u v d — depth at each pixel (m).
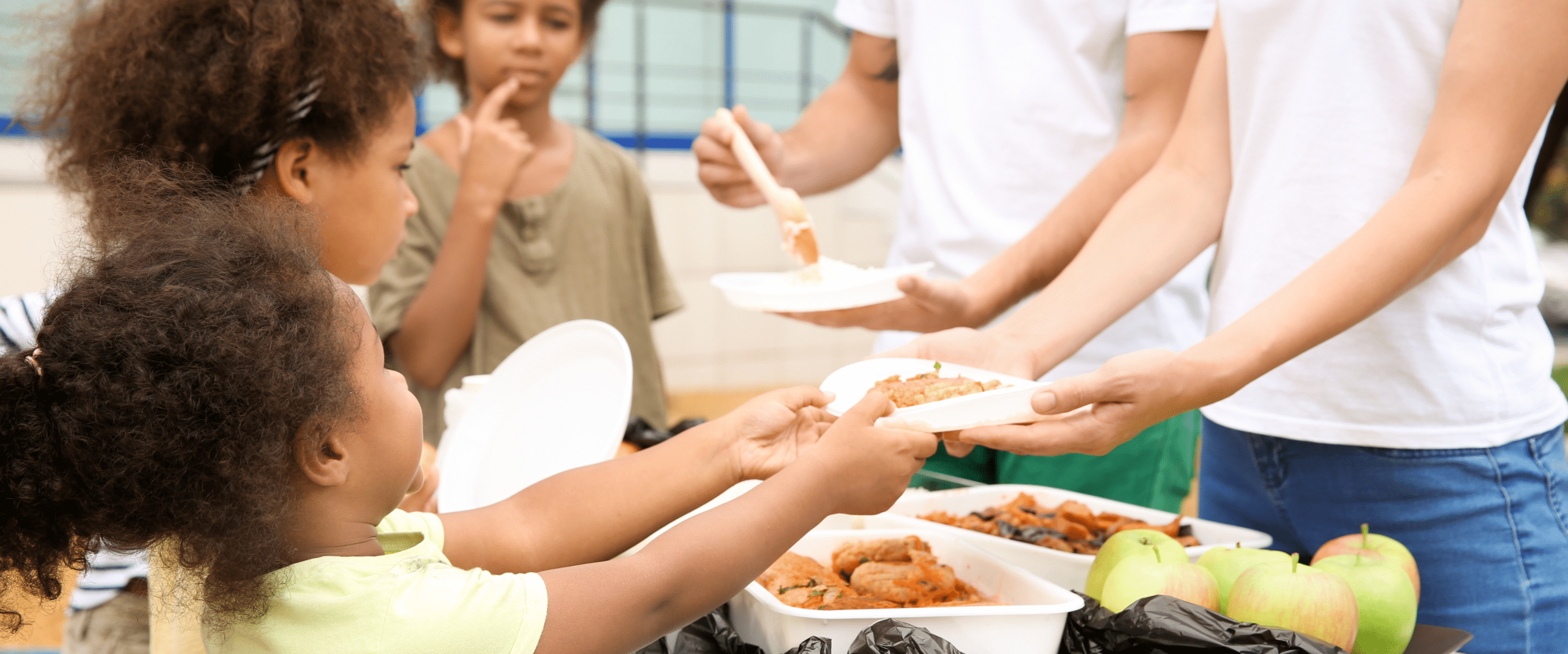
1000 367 1.02
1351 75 1.02
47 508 0.58
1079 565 0.96
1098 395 0.83
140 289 0.58
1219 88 1.17
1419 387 1.01
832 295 1.14
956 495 1.23
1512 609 1.01
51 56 1.08
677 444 0.88
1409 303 1.01
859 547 0.96
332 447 0.63
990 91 1.50
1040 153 1.48
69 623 0.89
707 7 6.57
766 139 1.64
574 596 0.66
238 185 0.98
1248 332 0.88
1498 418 1.01
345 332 0.64
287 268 0.64
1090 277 1.12
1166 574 0.83
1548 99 0.88
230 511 0.58
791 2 7.76
